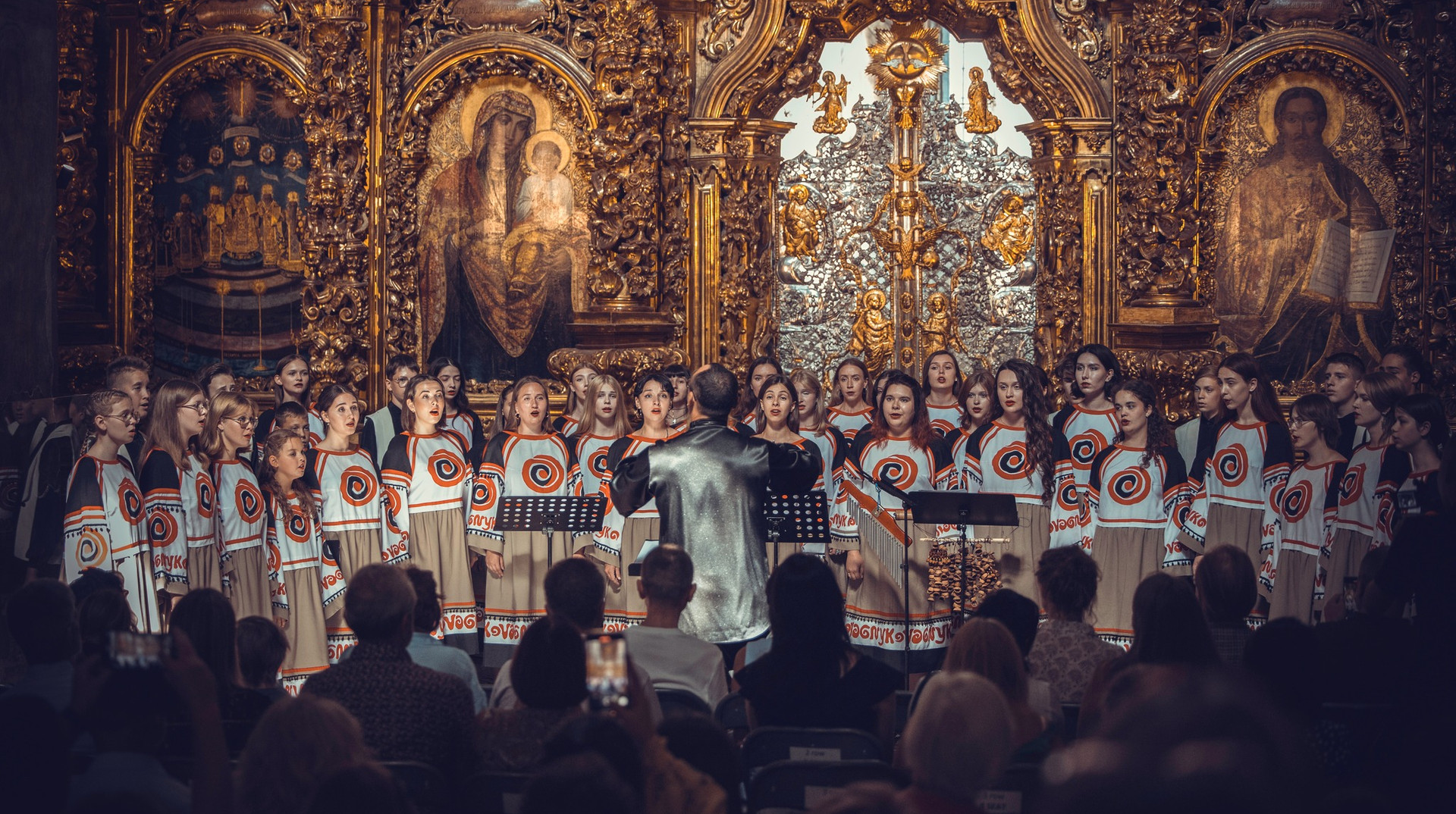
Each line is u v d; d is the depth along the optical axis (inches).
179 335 515.5
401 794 133.5
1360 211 487.2
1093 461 382.3
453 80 501.7
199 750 148.1
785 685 210.4
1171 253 478.9
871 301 533.6
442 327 508.1
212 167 512.1
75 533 303.3
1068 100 493.4
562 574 214.2
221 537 335.9
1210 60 486.3
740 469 284.2
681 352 494.0
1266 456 376.2
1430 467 326.6
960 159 535.5
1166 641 201.2
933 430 386.3
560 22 499.5
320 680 189.0
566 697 185.3
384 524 390.6
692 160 500.7
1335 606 328.2
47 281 367.2
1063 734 209.8
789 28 498.9
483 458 404.8
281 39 504.1
